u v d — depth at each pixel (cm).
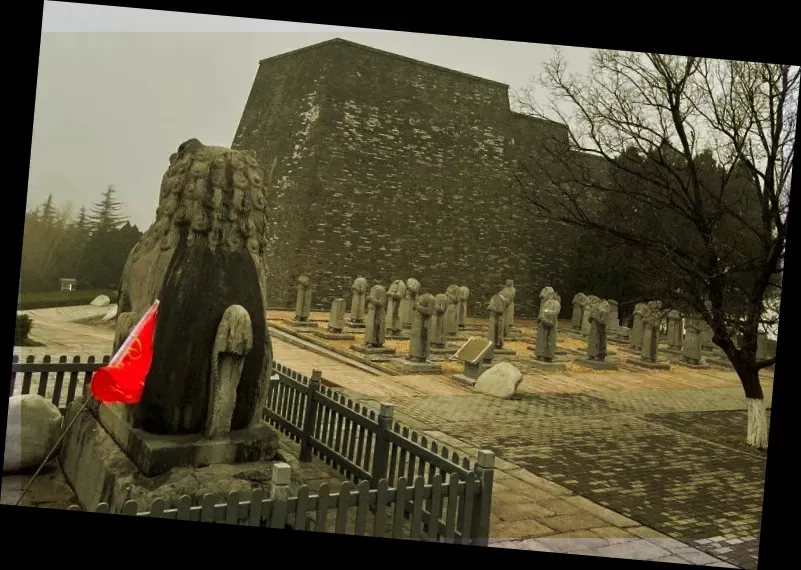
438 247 2364
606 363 1603
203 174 465
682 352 1811
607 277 2403
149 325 360
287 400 673
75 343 1186
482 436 843
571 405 1130
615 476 720
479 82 2470
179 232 459
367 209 2219
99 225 1650
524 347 1881
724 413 1177
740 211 1202
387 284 2245
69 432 532
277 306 2075
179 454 428
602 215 2133
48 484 500
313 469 583
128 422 457
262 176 500
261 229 489
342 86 2195
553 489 653
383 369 1302
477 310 2456
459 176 2419
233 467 443
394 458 509
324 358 1400
